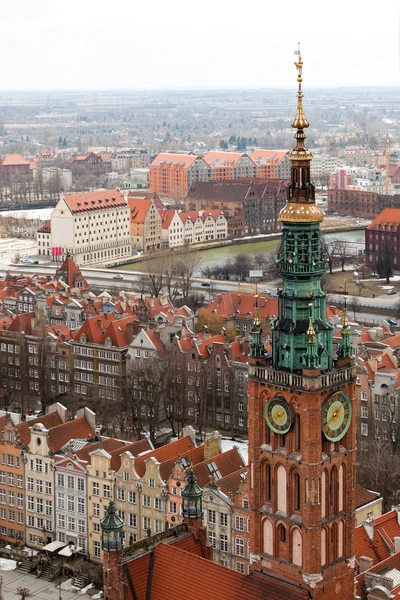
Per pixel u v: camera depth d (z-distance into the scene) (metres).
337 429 176.88
